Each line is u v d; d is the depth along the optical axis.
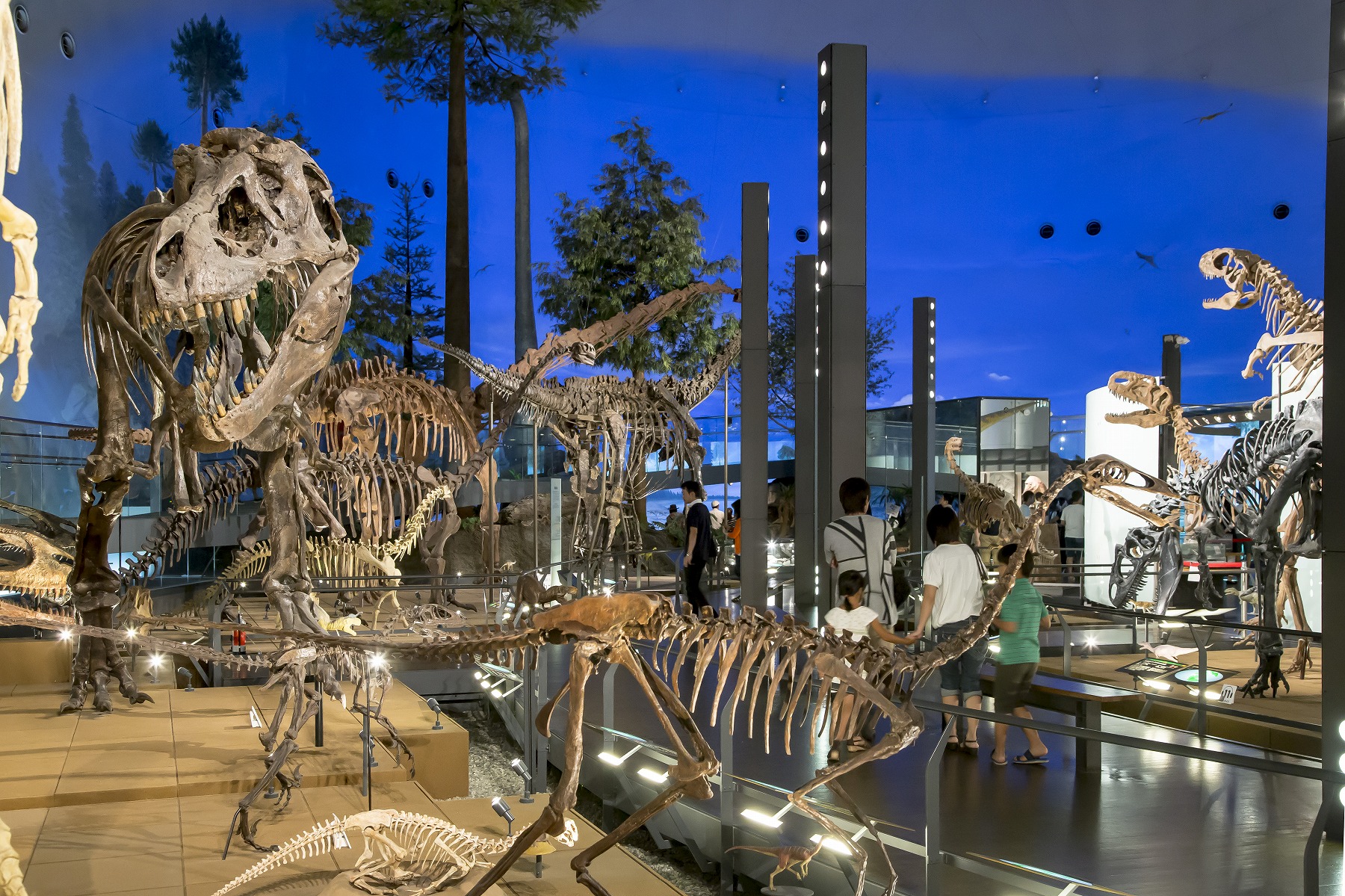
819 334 8.26
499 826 5.30
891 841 4.57
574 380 14.32
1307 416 8.53
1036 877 4.18
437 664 10.22
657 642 4.04
